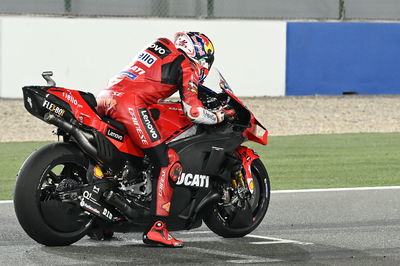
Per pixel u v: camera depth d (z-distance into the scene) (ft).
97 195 64.54
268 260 62.13
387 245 68.54
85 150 64.08
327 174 114.21
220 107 71.92
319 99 195.72
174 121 68.90
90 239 70.08
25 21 178.29
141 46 185.57
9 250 64.80
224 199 71.36
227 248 67.00
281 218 81.56
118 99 65.67
